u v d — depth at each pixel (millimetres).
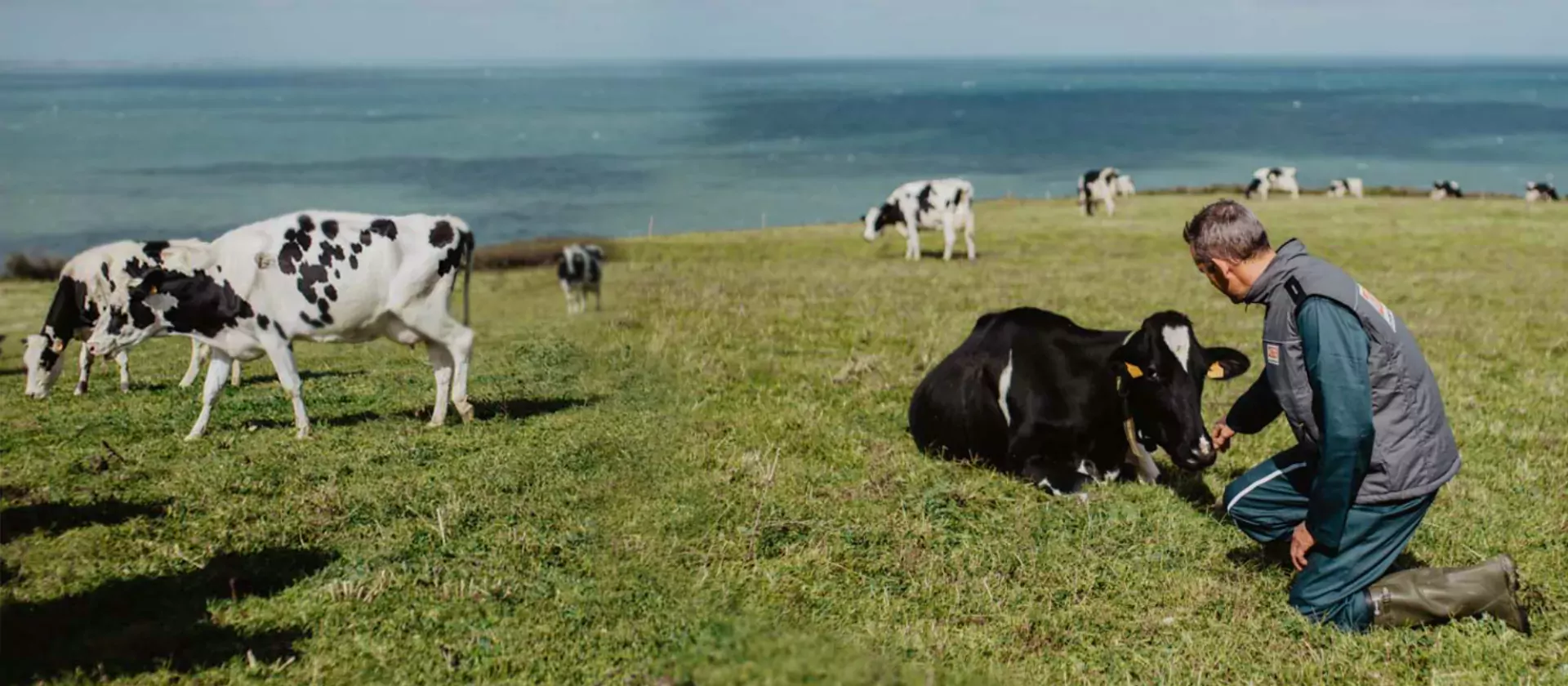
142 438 5695
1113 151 112500
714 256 23906
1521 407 8633
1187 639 4059
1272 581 4660
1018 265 23500
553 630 3408
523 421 5473
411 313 6656
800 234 31594
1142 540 5137
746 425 6883
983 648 3842
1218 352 5625
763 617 3066
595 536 3951
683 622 3029
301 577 3861
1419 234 30453
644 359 5348
